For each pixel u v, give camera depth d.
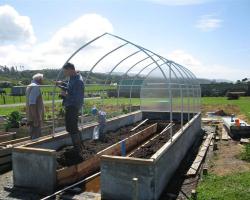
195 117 12.21
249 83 39.97
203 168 8.05
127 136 10.16
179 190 6.68
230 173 7.59
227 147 10.70
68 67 7.41
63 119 12.00
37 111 8.52
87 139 9.62
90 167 7.61
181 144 8.82
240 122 12.99
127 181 6.00
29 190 6.68
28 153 6.73
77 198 6.12
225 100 32.84
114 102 24.61
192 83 13.41
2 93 32.22
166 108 13.89
